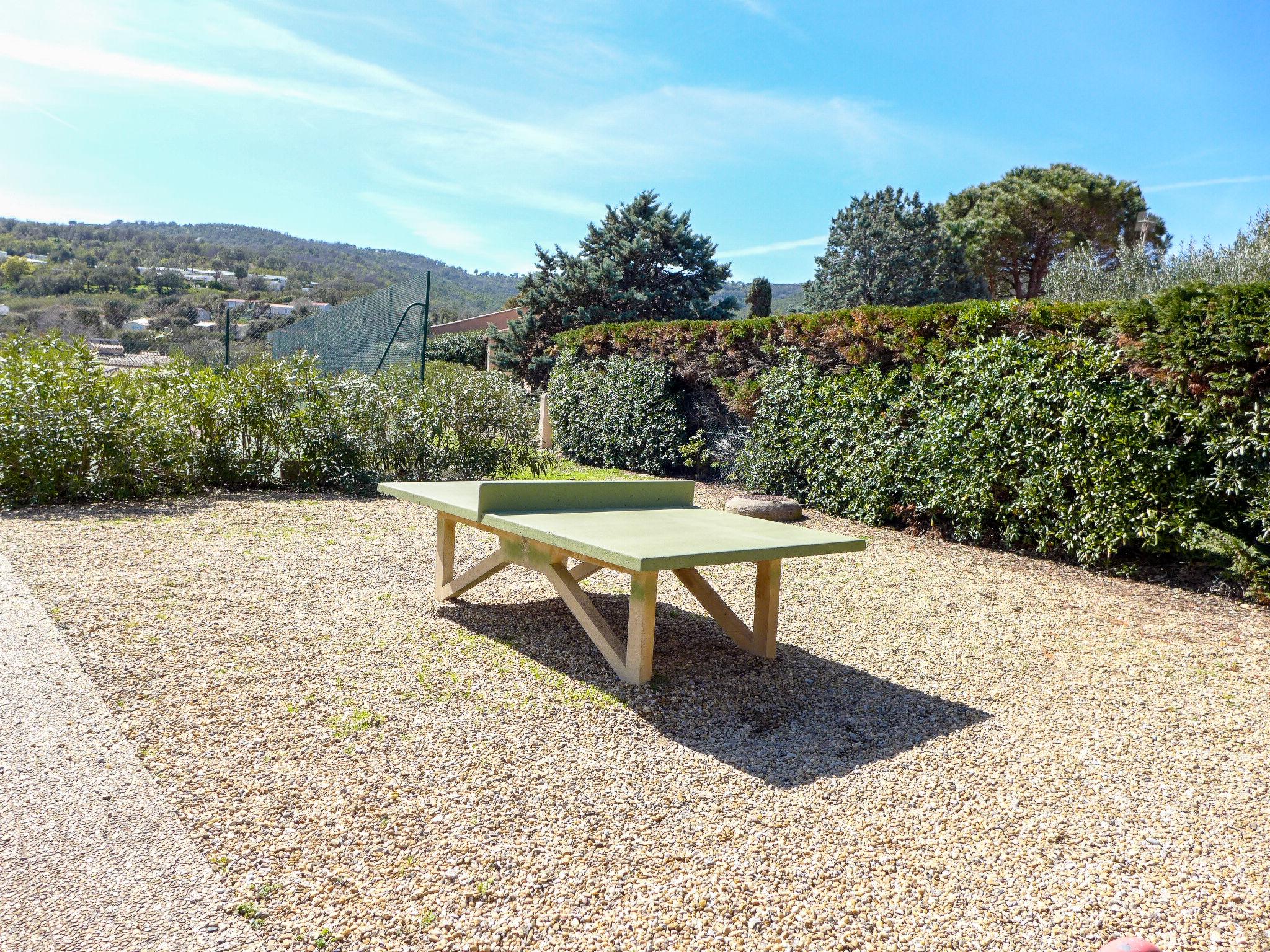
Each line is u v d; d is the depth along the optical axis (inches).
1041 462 251.4
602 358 497.7
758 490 374.3
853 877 83.7
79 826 85.6
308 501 303.1
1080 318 244.8
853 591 211.2
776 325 366.0
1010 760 115.3
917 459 290.4
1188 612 201.2
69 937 68.4
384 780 98.9
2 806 88.7
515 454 383.6
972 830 94.8
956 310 282.8
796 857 87.0
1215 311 207.6
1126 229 1235.9
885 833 93.1
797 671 148.3
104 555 199.3
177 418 301.7
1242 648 173.5
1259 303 199.8
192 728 110.3
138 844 82.9
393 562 210.7
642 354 462.0
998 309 268.7
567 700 127.8
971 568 243.8
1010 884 83.8
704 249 1011.3
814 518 325.1
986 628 182.9
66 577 177.5
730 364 395.5
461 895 77.1
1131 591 221.0
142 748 103.7
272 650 142.0
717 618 158.4
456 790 97.7
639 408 443.2
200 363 476.4
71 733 106.6
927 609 197.2
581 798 97.5
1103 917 78.8
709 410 424.2
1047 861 88.8
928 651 165.3
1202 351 210.2
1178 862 89.8
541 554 148.9
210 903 74.1
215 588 177.3
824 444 335.6
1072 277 518.9
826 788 103.9
